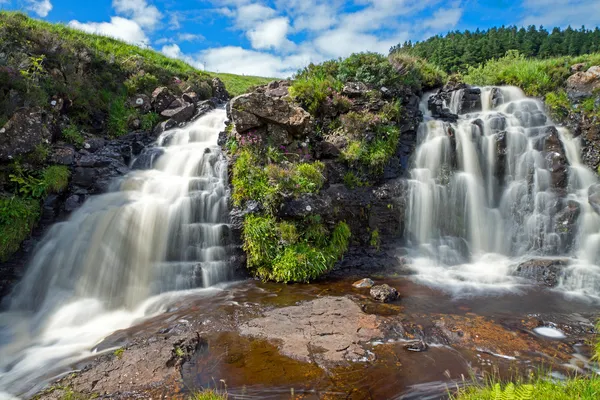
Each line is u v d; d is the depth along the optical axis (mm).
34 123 8922
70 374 4492
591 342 5270
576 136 12070
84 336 5906
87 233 7906
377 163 10188
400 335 5410
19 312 7000
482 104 13719
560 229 9742
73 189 8875
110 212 8086
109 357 4773
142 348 4914
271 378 4336
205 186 9258
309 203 8609
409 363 4676
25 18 14477
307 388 4145
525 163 10945
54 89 10570
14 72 9234
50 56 11383
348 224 9617
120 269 7746
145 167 10758
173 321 6125
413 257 9641
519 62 16625
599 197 9617
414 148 11422
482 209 10992
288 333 5484
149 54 19047
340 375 4406
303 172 9086
